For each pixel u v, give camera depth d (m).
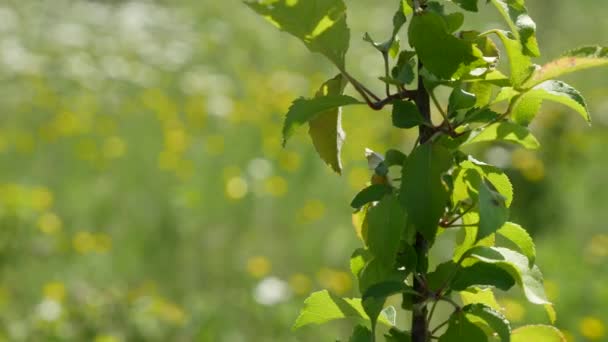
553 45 14.30
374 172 1.88
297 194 9.16
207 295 7.13
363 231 1.94
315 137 1.99
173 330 6.34
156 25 16.09
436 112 9.09
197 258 7.82
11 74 12.99
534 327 1.99
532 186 8.40
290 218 8.69
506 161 8.54
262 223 8.59
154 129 11.20
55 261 7.43
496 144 8.72
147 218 8.52
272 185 9.00
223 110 11.61
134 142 10.66
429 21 1.75
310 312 1.98
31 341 6.13
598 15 15.17
